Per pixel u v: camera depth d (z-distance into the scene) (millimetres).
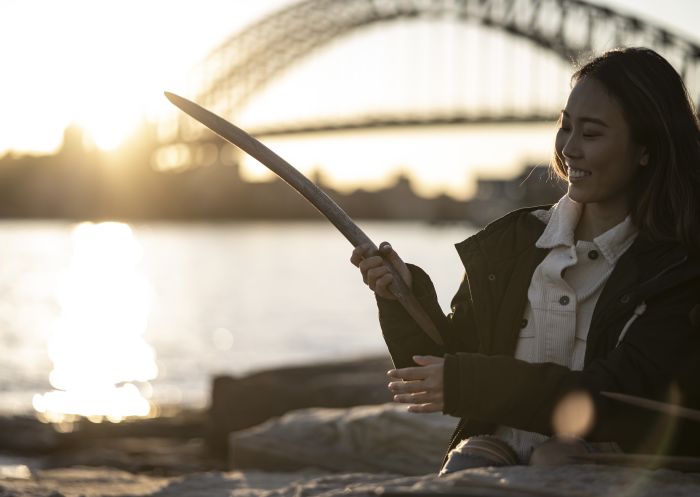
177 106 2660
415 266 2734
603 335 2592
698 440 2477
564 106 2705
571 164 2674
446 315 2908
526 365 2463
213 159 175750
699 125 2672
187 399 28172
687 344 2518
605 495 2180
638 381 2482
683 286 2559
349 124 118875
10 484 4422
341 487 3535
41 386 30812
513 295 2721
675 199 2611
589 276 2686
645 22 97750
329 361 14367
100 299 70125
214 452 12883
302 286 85812
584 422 2447
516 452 2691
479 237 2787
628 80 2619
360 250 2691
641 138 2635
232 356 40000
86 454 13484
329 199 2707
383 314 2756
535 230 2754
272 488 4918
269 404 12641
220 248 173000
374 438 6566
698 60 94312
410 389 2467
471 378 2439
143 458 12812
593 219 2734
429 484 2311
